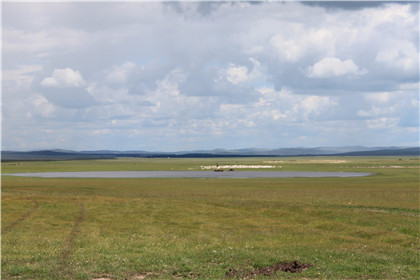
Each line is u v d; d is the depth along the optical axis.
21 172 188.62
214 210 47.47
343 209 48.00
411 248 30.23
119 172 190.88
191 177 140.25
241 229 36.91
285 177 133.00
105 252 27.08
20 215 41.62
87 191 77.00
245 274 22.61
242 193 71.12
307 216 43.75
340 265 24.48
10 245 28.45
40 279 20.75
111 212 45.00
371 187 85.00
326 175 145.75
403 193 68.44
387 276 22.41
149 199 57.25
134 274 22.11
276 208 48.75
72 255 25.75
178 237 32.91
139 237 32.44
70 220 39.78
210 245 29.98
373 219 41.16
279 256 26.31
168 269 23.09
